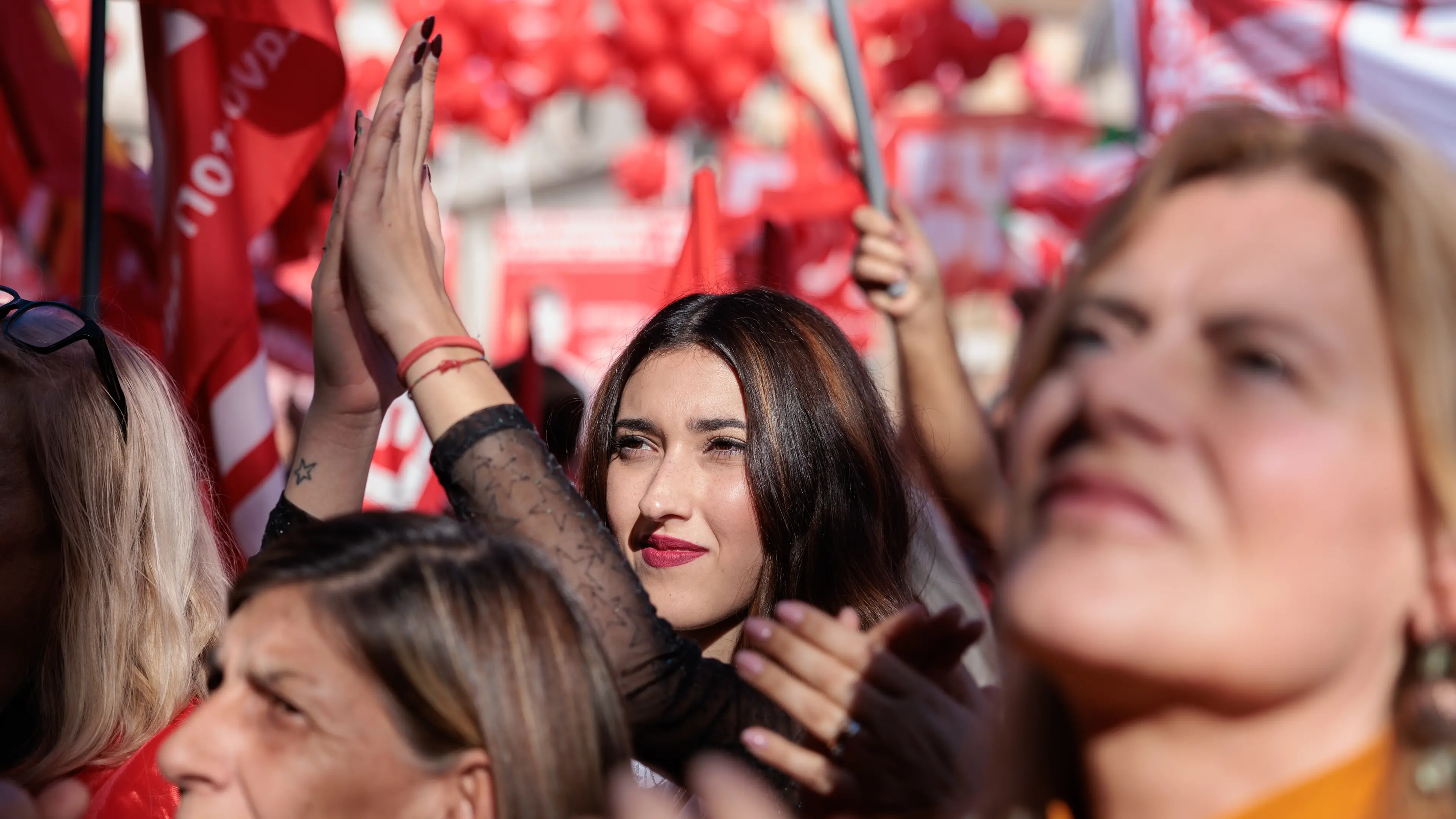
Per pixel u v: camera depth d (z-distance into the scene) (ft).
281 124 20.48
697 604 15.72
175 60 20.02
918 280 19.07
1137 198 6.62
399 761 8.95
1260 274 5.98
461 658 9.09
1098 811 6.19
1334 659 5.65
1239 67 31.37
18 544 12.77
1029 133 52.19
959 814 7.96
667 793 12.42
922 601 16.87
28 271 26.20
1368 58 30.12
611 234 51.29
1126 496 5.80
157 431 13.88
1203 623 5.53
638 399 16.48
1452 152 29.30
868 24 49.08
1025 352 6.89
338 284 11.89
